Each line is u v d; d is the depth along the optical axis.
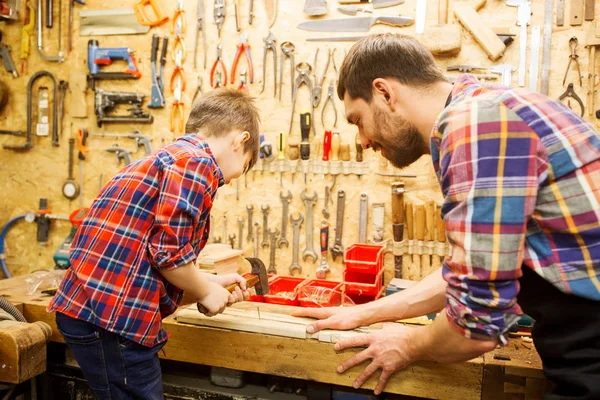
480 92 1.15
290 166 2.65
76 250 1.57
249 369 1.78
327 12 2.60
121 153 2.93
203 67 2.79
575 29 2.35
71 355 2.14
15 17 3.03
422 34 2.42
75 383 2.13
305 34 2.63
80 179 3.03
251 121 1.73
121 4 2.89
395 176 2.55
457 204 1.08
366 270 2.32
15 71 3.09
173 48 2.82
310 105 2.65
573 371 1.13
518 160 1.02
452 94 1.22
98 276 1.50
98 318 1.48
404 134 1.32
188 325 1.83
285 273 2.74
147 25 2.85
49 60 3.02
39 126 3.07
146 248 1.51
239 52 2.69
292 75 2.65
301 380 2.01
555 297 1.14
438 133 1.15
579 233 1.06
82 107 2.96
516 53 2.41
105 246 1.51
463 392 1.59
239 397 1.91
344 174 2.62
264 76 2.70
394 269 2.56
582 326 1.12
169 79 2.84
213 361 1.82
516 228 1.02
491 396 1.57
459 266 1.07
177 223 1.45
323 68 2.62
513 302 1.07
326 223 2.63
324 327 1.73
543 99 1.10
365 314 1.73
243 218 2.78
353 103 1.38
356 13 2.56
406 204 2.51
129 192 1.53
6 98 3.12
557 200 1.06
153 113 2.88
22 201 3.14
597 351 1.11
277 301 2.17
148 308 1.51
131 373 1.53
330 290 2.25
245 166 1.79
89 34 2.95
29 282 2.35
